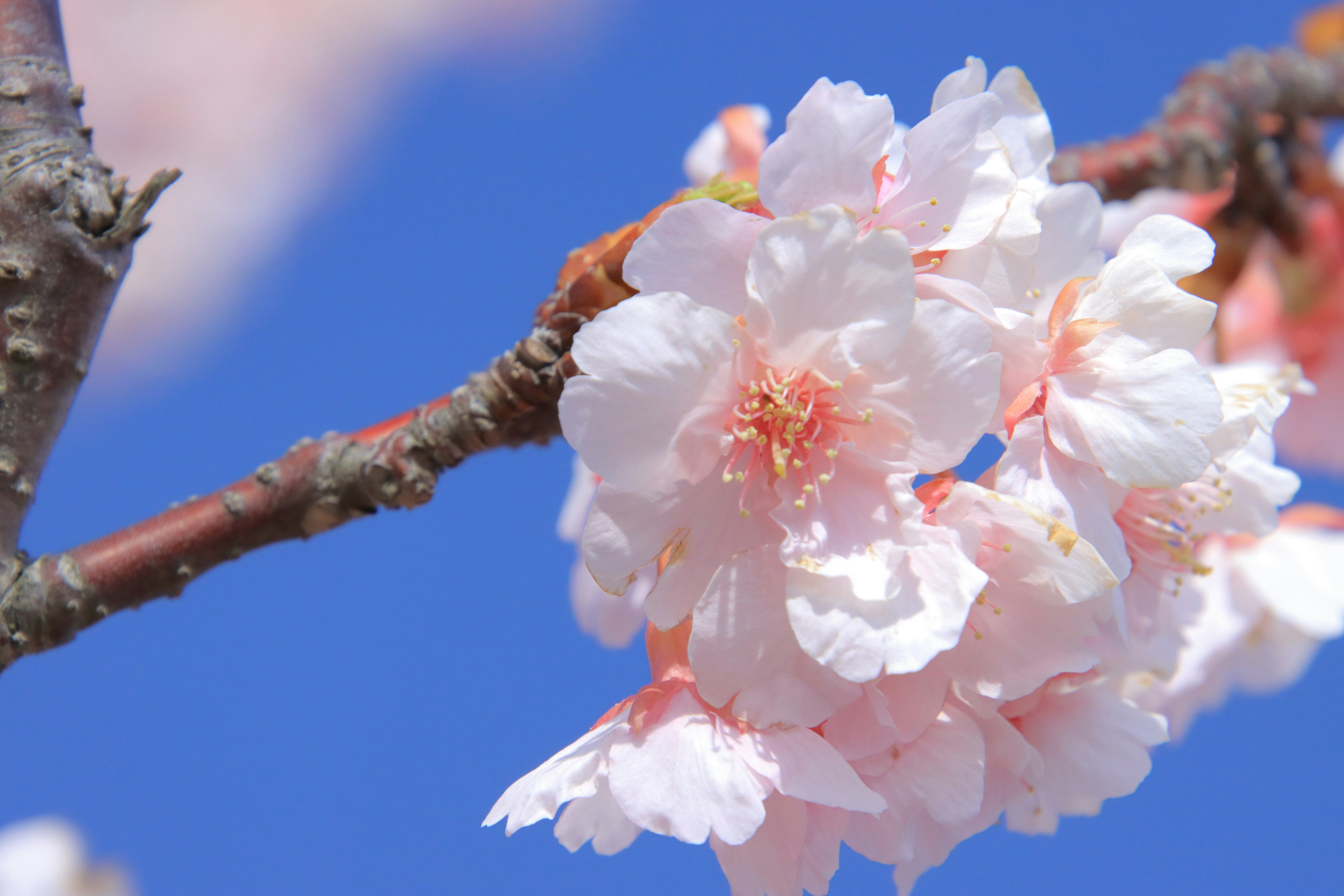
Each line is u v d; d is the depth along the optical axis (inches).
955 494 21.2
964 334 21.1
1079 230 21.8
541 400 21.8
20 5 22.1
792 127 21.1
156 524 21.8
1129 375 21.4
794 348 21.1
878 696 21.2
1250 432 21.7
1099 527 21.3
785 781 21.1
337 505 21.8
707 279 21.1
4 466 21.7
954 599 21.0
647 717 21.4
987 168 21.2
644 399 21.0
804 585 21.0
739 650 21.1
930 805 21.4
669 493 21.2
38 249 21.8
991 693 21.4
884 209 21.3
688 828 21.1
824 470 21.2
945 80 21.4
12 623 21.6
